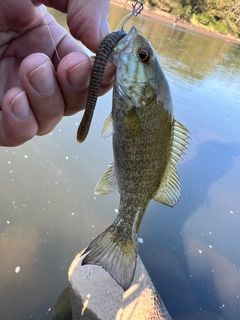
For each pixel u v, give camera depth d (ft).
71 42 0.77
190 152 2.49
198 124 2.96
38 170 1.87
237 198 2.14
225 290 1.55
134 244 0.67
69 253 1.51
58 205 1.70
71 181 1.86
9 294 1.30
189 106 3.26
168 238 1.74
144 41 0.58
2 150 1.93
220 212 1.98
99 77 0.50
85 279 1.24
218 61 5.93
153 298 1.23
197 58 5.44
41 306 1.31
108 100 2.67
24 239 1.50
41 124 0.64
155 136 0.61
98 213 1.73
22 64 0.57
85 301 1.17
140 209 0.66
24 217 1.60
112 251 0.65
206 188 2.16
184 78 4.04
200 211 1.97
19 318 1.25
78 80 0.58
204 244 1.75
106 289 1.21
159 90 0.59
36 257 1.46
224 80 4.61
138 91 0.58
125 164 0.62
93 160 2.03
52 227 1.59
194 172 2.29
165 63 4.40
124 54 0.56
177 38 6.70
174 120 0.63
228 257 1.71
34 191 1.73
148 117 0.59
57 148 2.05
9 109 0.59
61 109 0.62
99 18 0.63
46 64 0.56
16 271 1.38
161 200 0.67
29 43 0.73
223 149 2.64
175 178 0.66
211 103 3.50
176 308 1.42
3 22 0.68
